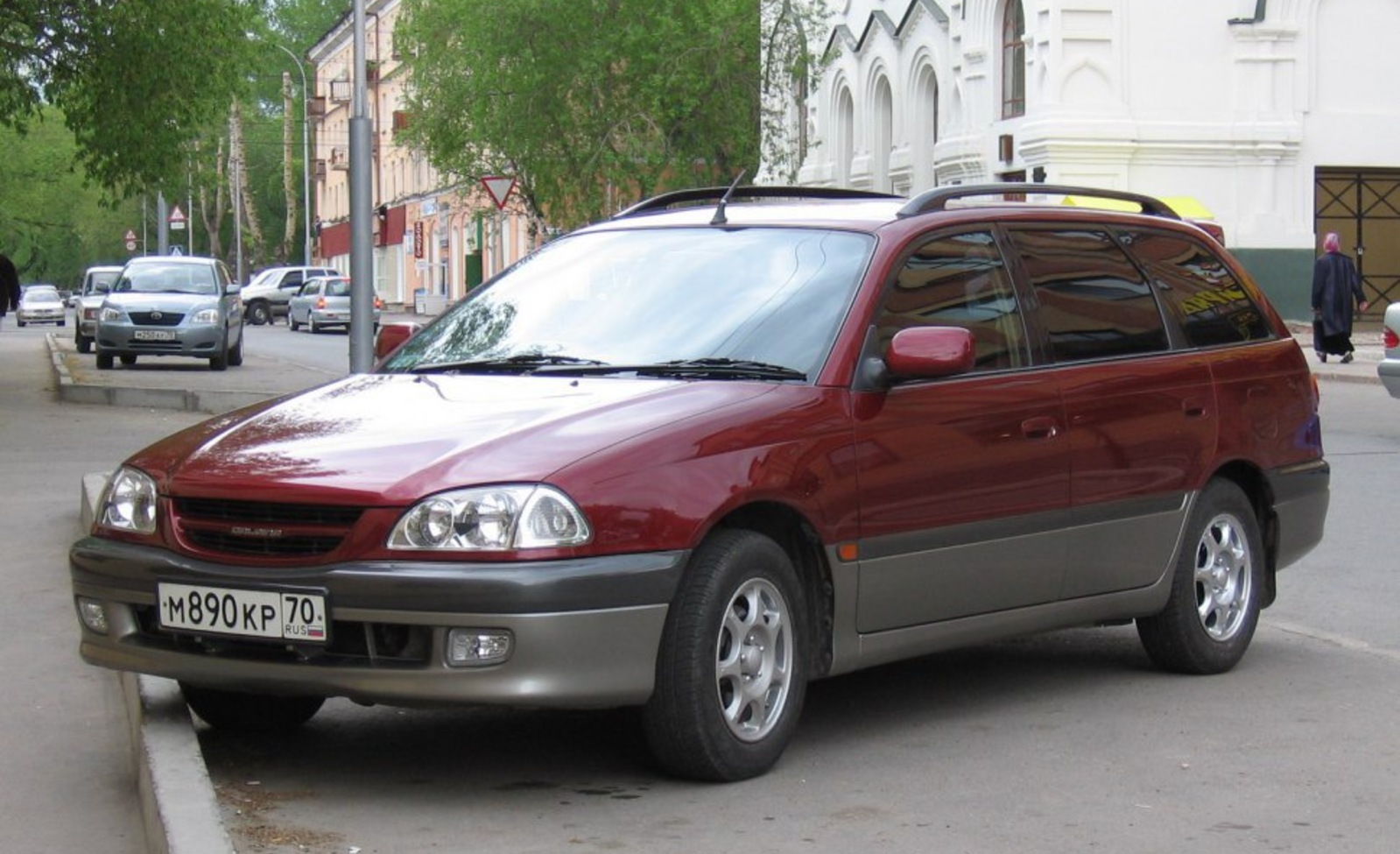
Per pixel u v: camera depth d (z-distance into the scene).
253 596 5.91
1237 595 8.28
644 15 42.25
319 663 5.85
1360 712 7.46
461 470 5.84
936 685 7.98
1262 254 39.09
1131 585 7.77
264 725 7.08
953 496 6.89
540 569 5.69
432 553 5.73
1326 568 11.31
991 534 7.05
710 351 6.80
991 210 7.60
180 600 6.08
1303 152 39.38
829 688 7.91
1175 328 8.16
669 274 7.27
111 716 7.61
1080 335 7.67
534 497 5.77
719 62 42.47
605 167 42.75
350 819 5.92
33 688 8.06
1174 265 8.35
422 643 5.76
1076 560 7.46
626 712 7.39
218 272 35.66
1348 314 30.08
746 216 7.52
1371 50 39.62
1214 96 38.84
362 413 6.52
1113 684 8.00
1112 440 7.59
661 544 5.91
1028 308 7.48
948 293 7.20
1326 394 25.42
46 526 12.86
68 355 40.81
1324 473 8.83
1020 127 39.66
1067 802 6.09
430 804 6.08
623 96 42.88
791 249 7.17
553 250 7.80
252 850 5.55
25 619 9.59
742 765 6.24
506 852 5.53
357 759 6.73
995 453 7.06
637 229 7.68
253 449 6.28
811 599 6.58
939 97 44.72
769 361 6.72
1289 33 38.97
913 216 7.29
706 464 6.10
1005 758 6.68
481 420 6.22
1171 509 7.89
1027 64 39.16
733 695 6.26
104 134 25.48
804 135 52.84
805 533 6.46
